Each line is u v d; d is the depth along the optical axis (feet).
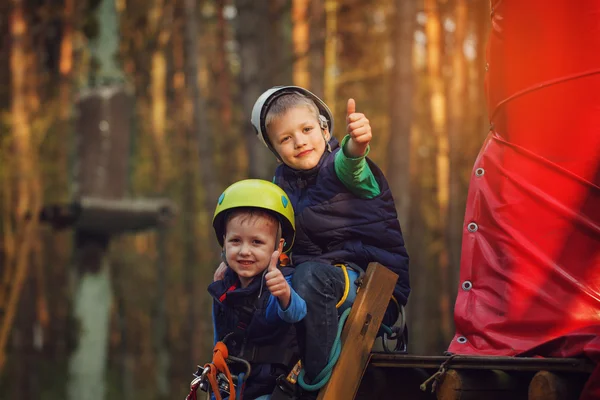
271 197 11.00
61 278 90.12
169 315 93.61
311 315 10.55
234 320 10.91
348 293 11.01
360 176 11.06
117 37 36.06
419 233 67.87
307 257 11.46
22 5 71.56
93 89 34.60
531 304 10.87
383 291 11.12
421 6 65.87
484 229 11.64
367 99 75.87
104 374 35.76
